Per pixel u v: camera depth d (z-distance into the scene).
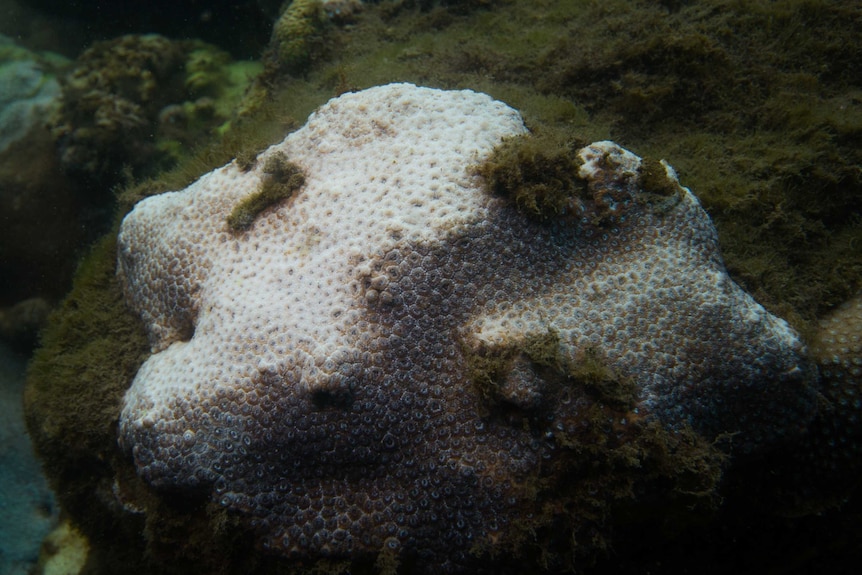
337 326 0.21
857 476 0.23
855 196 0.27
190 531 0.22
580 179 0.23
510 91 0.32
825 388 0.23
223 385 0.22
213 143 0.34
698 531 0.23
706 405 0.21
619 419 0.21
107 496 0.27
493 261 0.22
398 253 0.22
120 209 0.32
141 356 0.27
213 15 0.51
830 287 0.25
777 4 0.30
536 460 0.21
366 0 0.41
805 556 0.23
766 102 0.29
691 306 0.22
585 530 0.21
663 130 0.31
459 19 0.37
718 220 0.27
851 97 0.29
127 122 0.43
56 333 0.28
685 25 0.31
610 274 0.23
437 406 0.21
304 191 0.25
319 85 0.37
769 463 0.23
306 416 0.21
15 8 0.49
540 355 0.21
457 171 0.23
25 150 0.42
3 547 0.34
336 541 0.21
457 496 0.21
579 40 0.33
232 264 0.24
